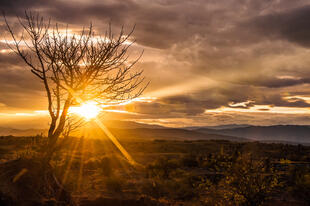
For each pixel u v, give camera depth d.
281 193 15.75
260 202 11.89
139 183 18.17
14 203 6.95
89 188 14.42
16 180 8.09
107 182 16.02
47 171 9.24
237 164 12.41
